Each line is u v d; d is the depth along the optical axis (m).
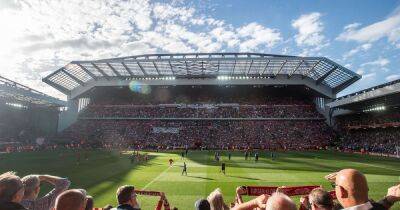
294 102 95.69
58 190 4.93
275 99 97.25
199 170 34.16
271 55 81.25
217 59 74.81
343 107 85.19
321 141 79.88
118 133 85.38
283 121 88.44
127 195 5.27
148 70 85.62
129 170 33.75
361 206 2.93
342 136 83.25
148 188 23.31
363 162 43.34
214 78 90.12
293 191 5.96
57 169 34.28
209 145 78.69
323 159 47.88
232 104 94.31
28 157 48.22
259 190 5.82
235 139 81.06
